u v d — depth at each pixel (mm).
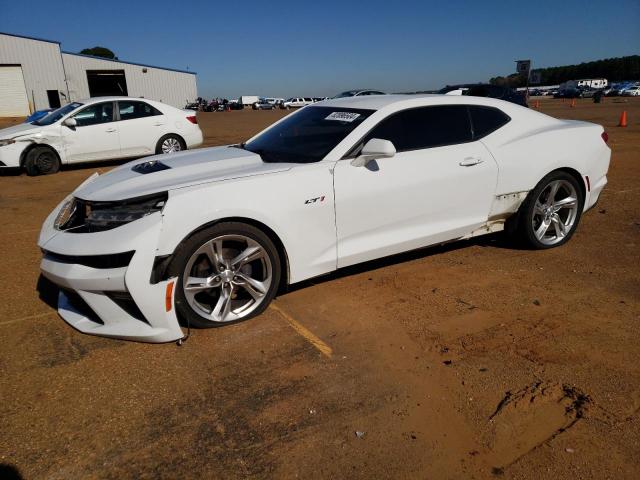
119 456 2227
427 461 2186
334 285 4023
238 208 3150
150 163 3809
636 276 4121
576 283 4000
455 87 17469
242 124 27156
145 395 2646
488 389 2662
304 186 3410
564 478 2086
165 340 3031
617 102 45219
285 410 2520
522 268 4332
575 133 4707
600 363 2885
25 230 5875
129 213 3010
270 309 3611
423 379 2762
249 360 2963
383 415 2479
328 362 2936
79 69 39812
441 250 4828
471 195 4164
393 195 3773
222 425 2418
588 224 5629
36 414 2504
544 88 82500
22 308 3693
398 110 3941
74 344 3164
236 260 3246
